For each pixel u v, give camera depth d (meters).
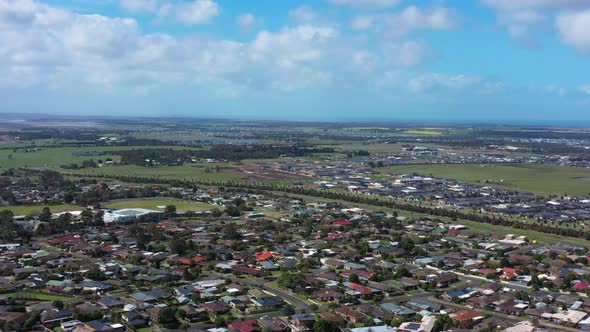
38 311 141.50
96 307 147.50
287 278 170.12
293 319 141.00
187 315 142.50
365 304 156.00
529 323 139.25
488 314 147.00
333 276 178.00
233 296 158.62
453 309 153.38
